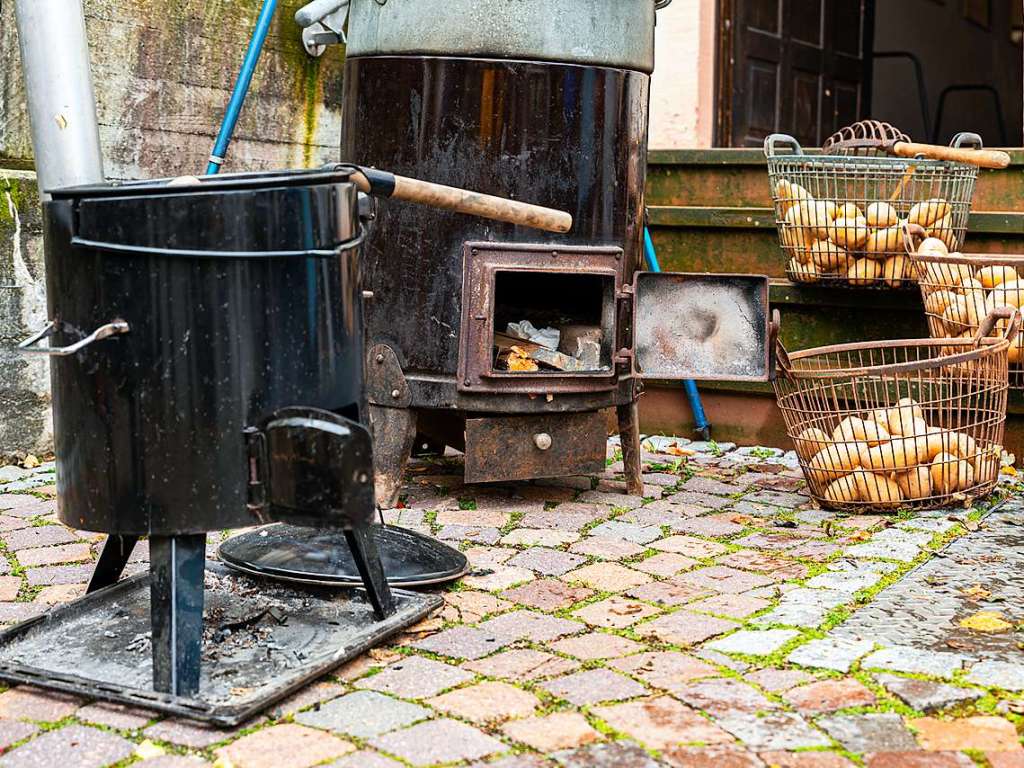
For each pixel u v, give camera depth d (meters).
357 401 2.42
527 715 2.27
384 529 3.21
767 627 2.74
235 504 2.30
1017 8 12.36
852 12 7.41
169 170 4.88
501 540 3.51
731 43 6.38
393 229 3.75
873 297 4.75
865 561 3.29
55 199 2.29
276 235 2.26
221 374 2.26
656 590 3.05
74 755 2.11
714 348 3.86
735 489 4.25
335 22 4.31
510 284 4.14
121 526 2.31
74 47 3.44
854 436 3.86
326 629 2.69
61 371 2.34
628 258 3.90
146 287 2.24
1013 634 2.68
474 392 3.69
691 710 2.28
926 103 8.87
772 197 4.84
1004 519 3.79
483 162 3.66
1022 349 4.25
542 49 3.63
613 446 5.02
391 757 2.09
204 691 2.31
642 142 3.94
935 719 2.25
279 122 5.28
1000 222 4.73
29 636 2.58
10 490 4.07
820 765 2.06
